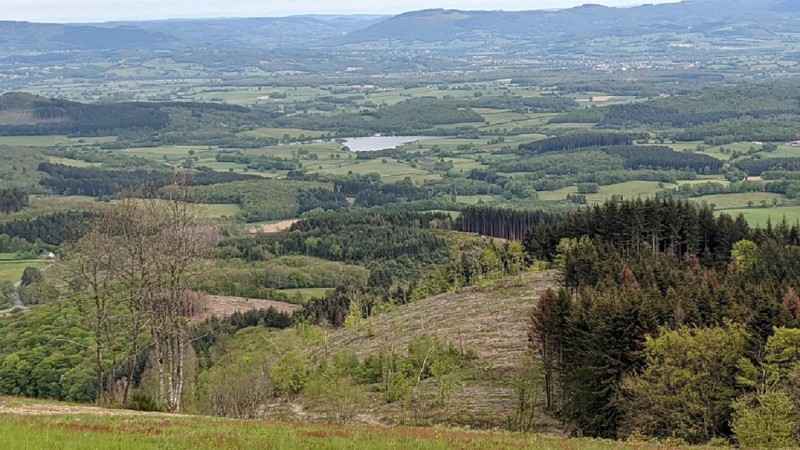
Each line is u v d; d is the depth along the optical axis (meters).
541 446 44.19
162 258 68.88
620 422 63.19
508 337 93.88
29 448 34.97
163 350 73.44
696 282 83.62
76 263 76.94
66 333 106.69
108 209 83.94
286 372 81.88
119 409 60.25
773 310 63.75
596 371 65.31
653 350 59.75
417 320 110.88
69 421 46.00
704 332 60.25
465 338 95.81
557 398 74.12
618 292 75.81
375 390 81.38
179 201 72.38
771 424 52.22
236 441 39.44
